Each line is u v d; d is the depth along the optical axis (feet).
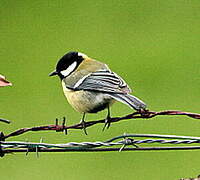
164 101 48.88
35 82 52.70
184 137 27.17
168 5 60.75
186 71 52.44
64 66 33.63
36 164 43.39
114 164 43.14
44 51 57.67
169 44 56.08
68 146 27.89
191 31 57.88
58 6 62.34
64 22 60.64
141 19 59.77
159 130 45.29
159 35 57.52
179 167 42.45
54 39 58.95
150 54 55.01
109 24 59.62
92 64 33.17
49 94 50.47
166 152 42.91
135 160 43.09
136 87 51.06
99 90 31.07
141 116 27.84
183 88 50.11
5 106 49.29
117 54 55.98
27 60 56.54
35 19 61.21
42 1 62.85
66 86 32.42
